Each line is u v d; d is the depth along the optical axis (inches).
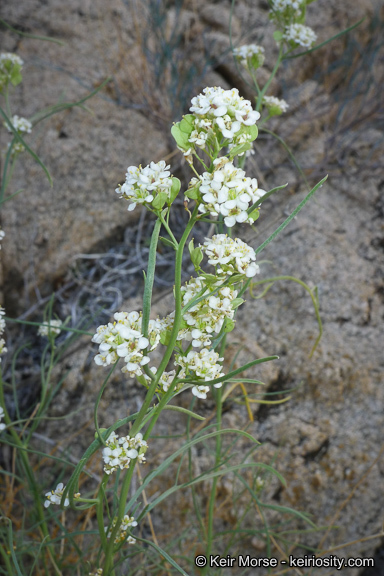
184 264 19.7
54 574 15.5
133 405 17.4
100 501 9.6
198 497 16.2
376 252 19.2
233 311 8.5
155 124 21.3
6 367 18.8
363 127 22.3
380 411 17.1
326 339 17.5
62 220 20.4
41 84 21.4
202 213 8.2
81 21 22.3
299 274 18.4
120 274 20.0
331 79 23.5
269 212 20.3
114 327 8.3
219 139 8.3
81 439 17.4
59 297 19.8
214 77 22.4
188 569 15.5
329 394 17.1
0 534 13.8
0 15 22.1
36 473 17.2
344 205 20.1
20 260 20.0
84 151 20.8
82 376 18.0
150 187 8.1
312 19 23.3
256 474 14.5
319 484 16.4
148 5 22.4
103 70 21.7
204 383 8.6
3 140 20.4
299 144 21.6
